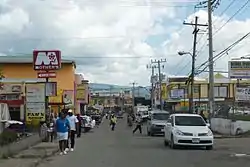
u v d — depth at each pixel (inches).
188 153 878.4
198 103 3292.3
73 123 959.6
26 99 1306.6
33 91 1307.8
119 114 5772.6
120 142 1236.5
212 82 1513.3
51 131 1203.2
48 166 697.6
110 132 1936.5
